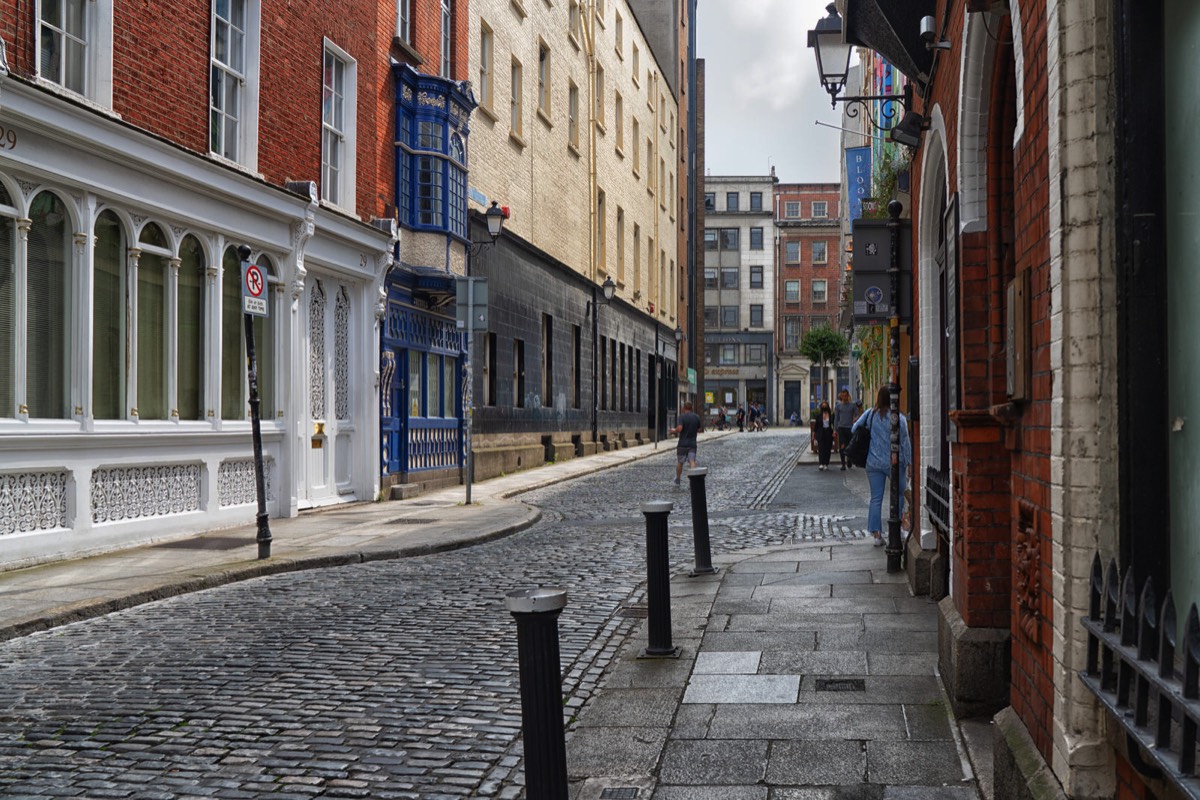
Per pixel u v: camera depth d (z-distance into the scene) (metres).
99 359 11.41
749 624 7.75
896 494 9.95
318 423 16.45
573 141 33.91
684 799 4.45
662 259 52.16
